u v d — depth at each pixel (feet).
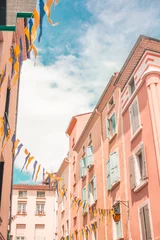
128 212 47.83
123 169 52.37
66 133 99.14
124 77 55.36
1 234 31.14
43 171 31.27
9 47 31.07
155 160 41.39
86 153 73.26
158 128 42.06
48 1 10.61
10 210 42.91
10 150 37.47
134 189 46.19
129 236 46.75
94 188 65.92
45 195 137.28
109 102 64.34
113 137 58.85
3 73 14.14
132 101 51.70
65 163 94.53
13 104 41.32
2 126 17.44
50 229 130.41
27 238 127.65
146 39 48.19
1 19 13.44
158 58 48.14
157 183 40.22
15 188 136.15
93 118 72.33
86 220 68.13
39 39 10.68
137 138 48.11
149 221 40.86
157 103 43.93
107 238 55.31
